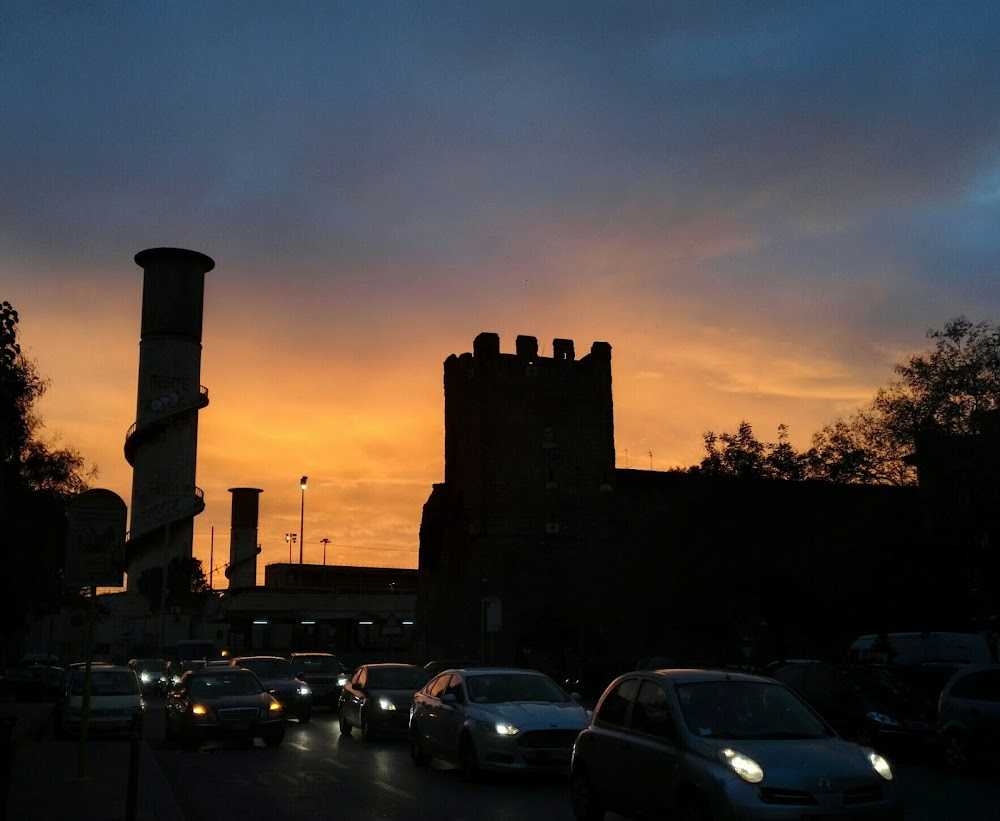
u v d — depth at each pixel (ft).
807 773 28.55
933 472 77.51
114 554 51.37
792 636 129.08
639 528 119.44
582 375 238.48
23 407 76.23
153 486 315.78
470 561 222.07
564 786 50.39
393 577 415.44
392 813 42.93
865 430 87.40
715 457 101.65
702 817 29.32
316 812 43.70
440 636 227.81
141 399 319.47
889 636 85.61
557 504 226.38
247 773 58.08
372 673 78.48
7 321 58.29
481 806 44.37
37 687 136.98
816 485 94.17
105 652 296.71
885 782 29.32
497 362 233.14
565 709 51.62
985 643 81.87
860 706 59.11
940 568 81.20
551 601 202.08
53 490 106.52
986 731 52.75
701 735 31.22
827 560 91.30
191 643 205.87
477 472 226.58
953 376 77.00
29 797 46.57
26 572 90.22
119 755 65.46
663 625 116.37
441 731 54.95
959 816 40.45
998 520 74.64
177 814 41.93
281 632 319.68
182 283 328.70
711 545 98.89
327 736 79.92
